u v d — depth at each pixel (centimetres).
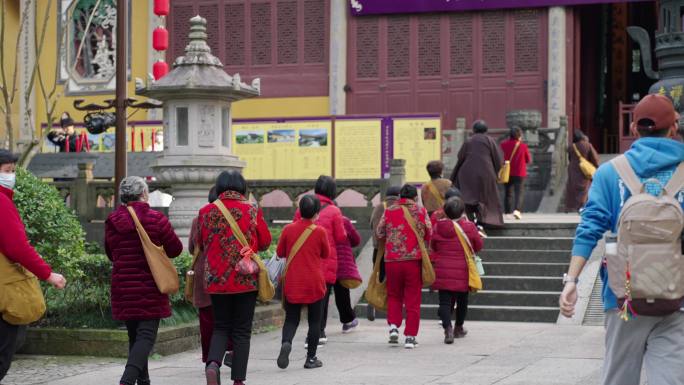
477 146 1697
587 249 554
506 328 1347
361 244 1725
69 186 1909
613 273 533
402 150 2125
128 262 827
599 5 3231
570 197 2136
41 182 1134
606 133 3400
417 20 2859
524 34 2778
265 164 2173
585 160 2114
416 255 1148
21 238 743
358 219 1741
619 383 547
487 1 2767
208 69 1466
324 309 1180
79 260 1145
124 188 841
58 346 1130
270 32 2952
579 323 1380
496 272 1578
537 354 1079
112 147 2278
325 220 1162
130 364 812
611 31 3500
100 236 1875
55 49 3014
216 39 2988
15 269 758
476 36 2814
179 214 1483
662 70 1178
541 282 1515
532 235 1702
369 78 2884
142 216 831
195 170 1458
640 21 3519
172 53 2994
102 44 2997
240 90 1464
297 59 2936
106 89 2981
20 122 2997
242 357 853
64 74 3000
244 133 2184
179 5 2995
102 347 1116
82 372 1014
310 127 2159
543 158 2505
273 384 920
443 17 2842
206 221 859
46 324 1173
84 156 2050
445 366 1009
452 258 1195
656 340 534
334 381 930
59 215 1117
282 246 1012
